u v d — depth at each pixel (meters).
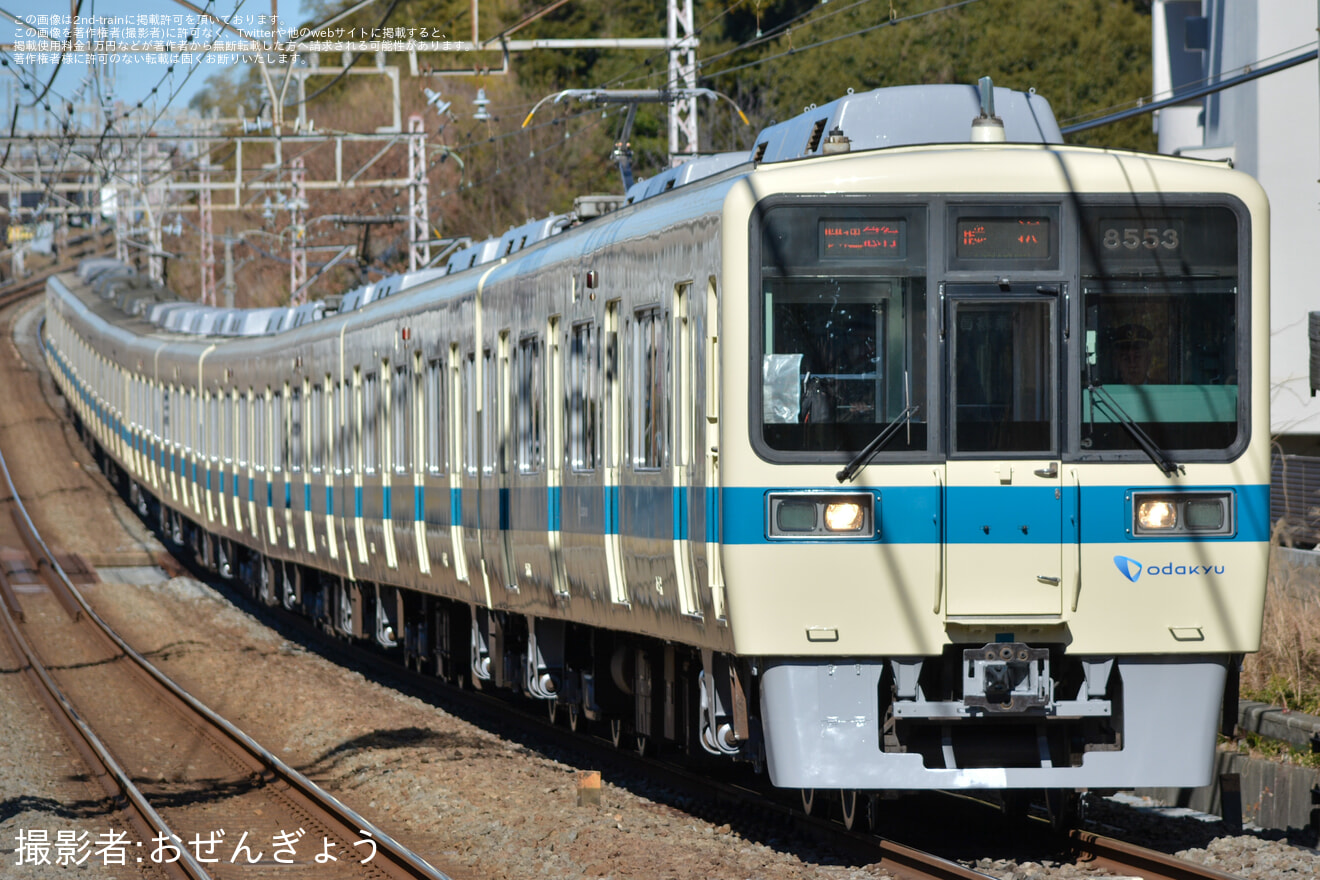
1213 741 23.97
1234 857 23.55
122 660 60.78
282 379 61.38
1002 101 26.75
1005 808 27.27
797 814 27.30
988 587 23.20
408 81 137.00
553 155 127.12
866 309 23.39
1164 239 23.73
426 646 47.44
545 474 32.97
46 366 178.00
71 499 116.69
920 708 23.23
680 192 26.84
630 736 35.78
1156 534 23.50
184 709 48.00
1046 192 23.53
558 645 35.53
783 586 23.11
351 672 56.16
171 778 37.62
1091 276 23.61
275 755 40.53
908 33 110.94
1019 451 23.36
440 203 128.12
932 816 28.31
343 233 137.00
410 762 36.59
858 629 23.12
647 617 27.86
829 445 23.23
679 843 26.30
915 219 23.45
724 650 24.08
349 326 51.66
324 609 59.78
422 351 43.09
